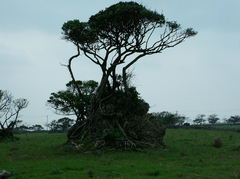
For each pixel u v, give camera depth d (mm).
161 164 36250
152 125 57344
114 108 57281
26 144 66625
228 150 51438
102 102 58000
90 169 32406
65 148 52500
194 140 69000
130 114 57219
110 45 55969
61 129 158500
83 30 53906
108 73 56688
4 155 48125
